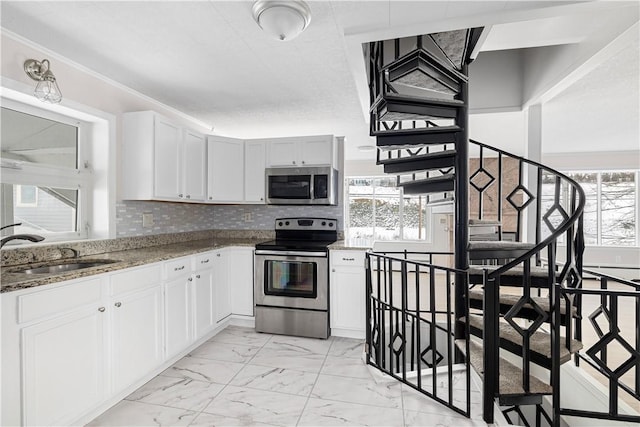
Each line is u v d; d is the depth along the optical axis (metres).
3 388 1.39
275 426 1.80
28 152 2.19
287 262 3.10
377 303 2.54
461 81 2.34
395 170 2.72
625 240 6.05
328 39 2.01
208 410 1.93
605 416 1.66
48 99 1.89
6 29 1.86
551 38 2.23
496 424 1.79
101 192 2.60
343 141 3.81
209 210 4.09
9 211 2.10
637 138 4.95
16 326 1.43
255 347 2.83
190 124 3.65
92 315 1.79
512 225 6.13
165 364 2.43
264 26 1.65
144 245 2.96
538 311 1.75
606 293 1.67
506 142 4.86
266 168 3.61
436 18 1.70
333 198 3.51
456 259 2.49
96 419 1.83
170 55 2.21
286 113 3.49
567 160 6.09
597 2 1.52
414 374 2.37
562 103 3.38
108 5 1.66
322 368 2.45
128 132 2.72
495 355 1.79
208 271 2.93
